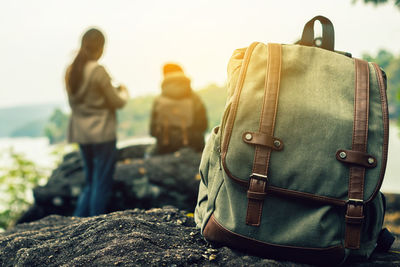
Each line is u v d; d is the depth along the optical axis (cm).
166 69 522
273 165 129
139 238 144
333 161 128
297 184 128
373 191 126
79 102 347
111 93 347
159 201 453
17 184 541
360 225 126
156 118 521
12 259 154
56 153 631
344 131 130
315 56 143
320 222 127
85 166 366
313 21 157
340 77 139
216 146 146
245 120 132
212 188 144
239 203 133
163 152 528
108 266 126
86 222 175
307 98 133
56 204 463
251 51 147
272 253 131
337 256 128
